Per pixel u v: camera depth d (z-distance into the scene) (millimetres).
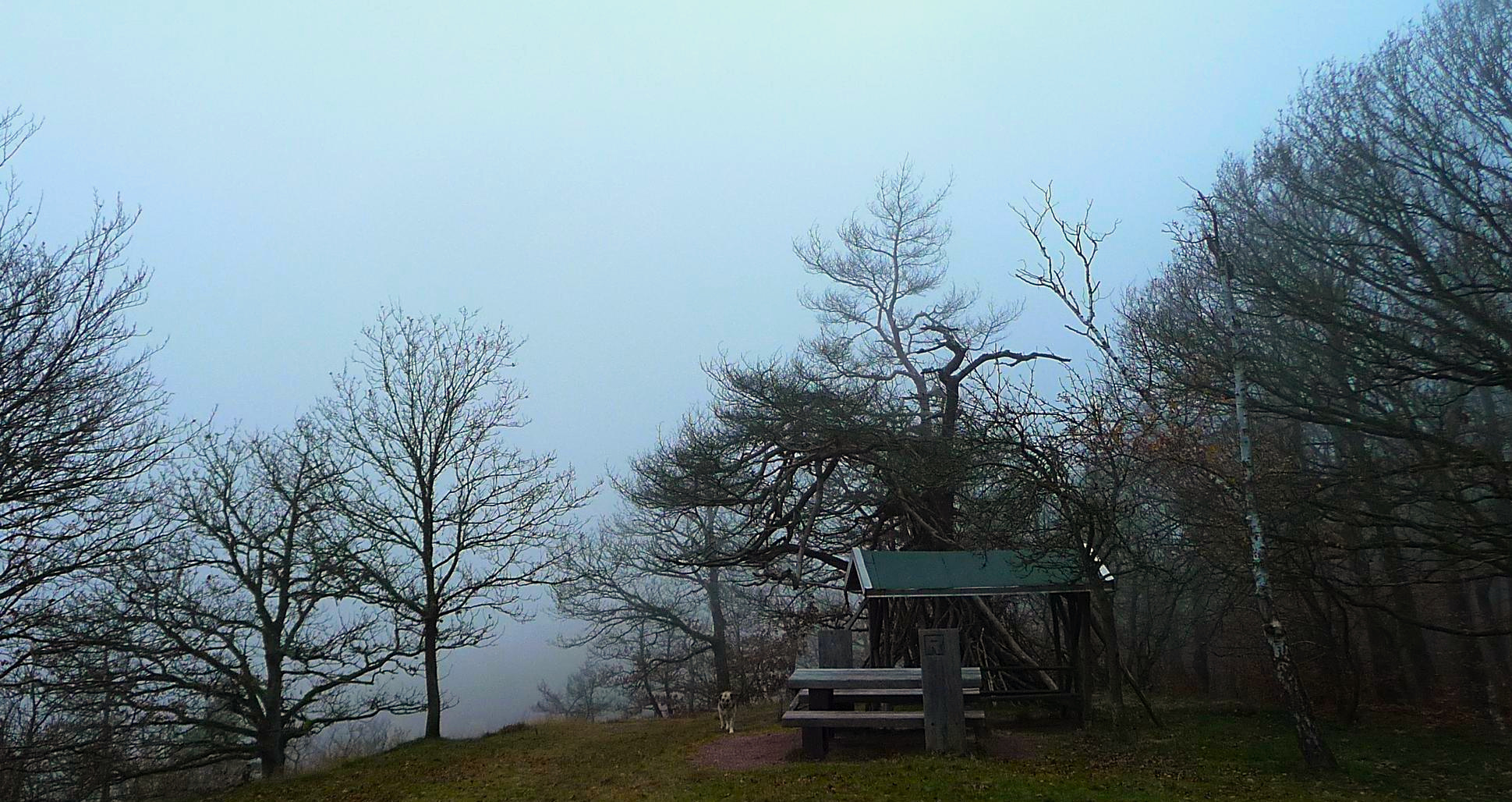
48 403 12586
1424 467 12406
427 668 20672
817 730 13289
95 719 17141
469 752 17812
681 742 16875
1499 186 12398
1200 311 16438
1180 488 16547
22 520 12727
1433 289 12297
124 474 13703
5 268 12531
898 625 22203
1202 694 21672
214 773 22781
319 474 20703
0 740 14023
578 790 12742
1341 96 14109
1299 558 14820
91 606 16078
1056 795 10117
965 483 20234
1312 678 18125
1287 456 15961
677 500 24609
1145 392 16125
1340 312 13273
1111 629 14891
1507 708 15430
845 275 28391
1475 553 12570
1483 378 11938
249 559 20266
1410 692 17047
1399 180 13133
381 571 20734
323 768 17578
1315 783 10891
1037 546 15828
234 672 19438
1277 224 14539
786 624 29016
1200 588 18703
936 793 10320
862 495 24125
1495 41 12641
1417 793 10461
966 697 14016
